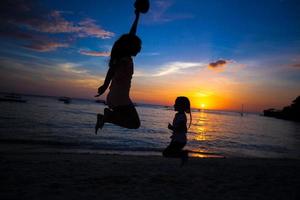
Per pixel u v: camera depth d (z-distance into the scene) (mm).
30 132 24188
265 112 182500
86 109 89562
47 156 10484
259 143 30359
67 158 9828
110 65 3127
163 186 5312
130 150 18344
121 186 5102
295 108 123938
